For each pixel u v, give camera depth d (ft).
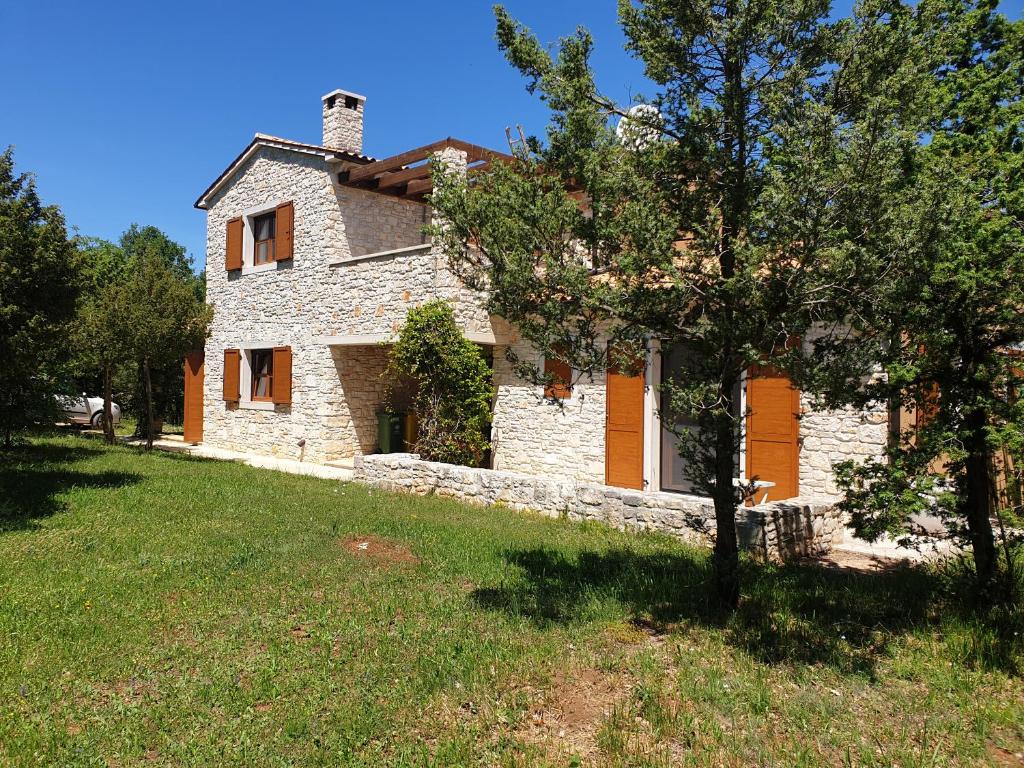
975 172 14.51
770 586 18.39
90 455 44.86
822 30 13.39
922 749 10.84
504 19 14.67
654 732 11.14
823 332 17.65
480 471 32.24
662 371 33.06
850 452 26.37
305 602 17.06
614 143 14.56
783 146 12.64
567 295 14.25
